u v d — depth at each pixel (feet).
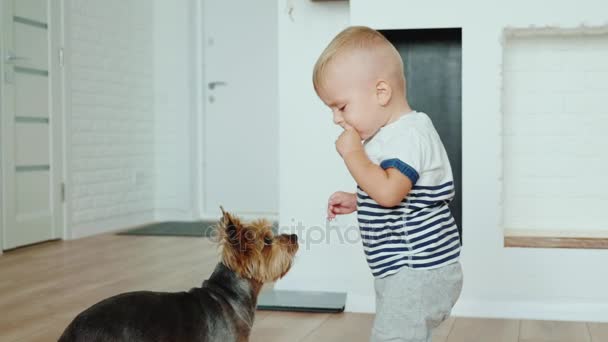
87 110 17.47
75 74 16.98
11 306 9.72
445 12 9.28
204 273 12.12
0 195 14.51
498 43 9.16
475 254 9.29
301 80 10.48
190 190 20.65
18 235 15.11
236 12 20.56
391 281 5.12
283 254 6.49
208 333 5.92
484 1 9.17
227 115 20.80
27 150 15.40
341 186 10.40
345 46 5.16
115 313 5.49
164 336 5.57
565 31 9.57
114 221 18.63
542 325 8.79
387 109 5.21
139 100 19.95
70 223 16.72
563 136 10.42
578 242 9.11
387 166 4.97
